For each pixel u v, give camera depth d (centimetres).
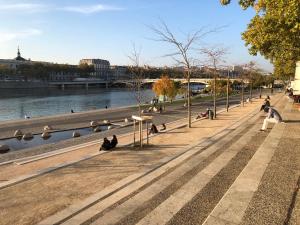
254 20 1359
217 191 844
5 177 1167
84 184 981
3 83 12606
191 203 772
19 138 2428
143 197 824
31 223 712
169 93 5784
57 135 2581
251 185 865
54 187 959
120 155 1376
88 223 690
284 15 1083
